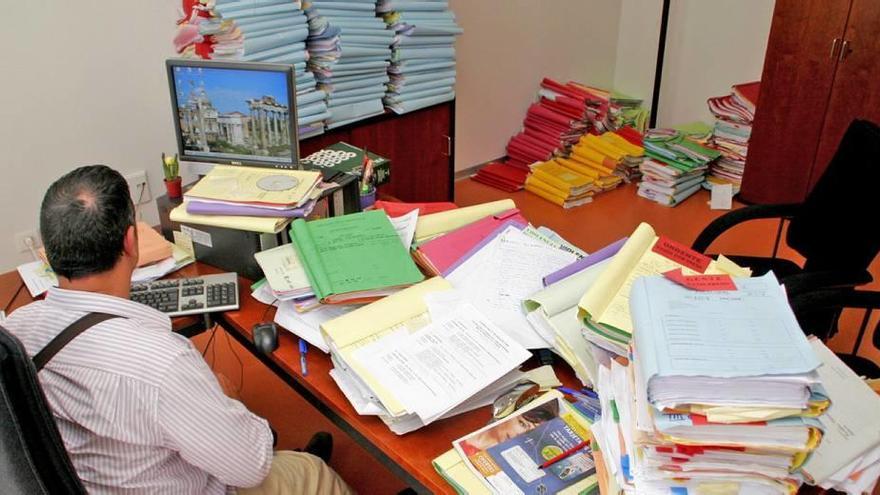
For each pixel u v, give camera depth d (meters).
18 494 1.09
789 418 0.96
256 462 1.29
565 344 1.43
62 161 2.72
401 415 1.29
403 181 3.38
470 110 4.20
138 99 2.85
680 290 1.15
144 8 2.74
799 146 3.69
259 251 1.78
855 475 1.10
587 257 1.67
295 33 2.65
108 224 1.19
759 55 4.13
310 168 2.13
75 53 2.62
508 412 1.36
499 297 1.63
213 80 1.88
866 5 3.26
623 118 4.61
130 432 1.17
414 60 3.14
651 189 4.12
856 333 2.79
